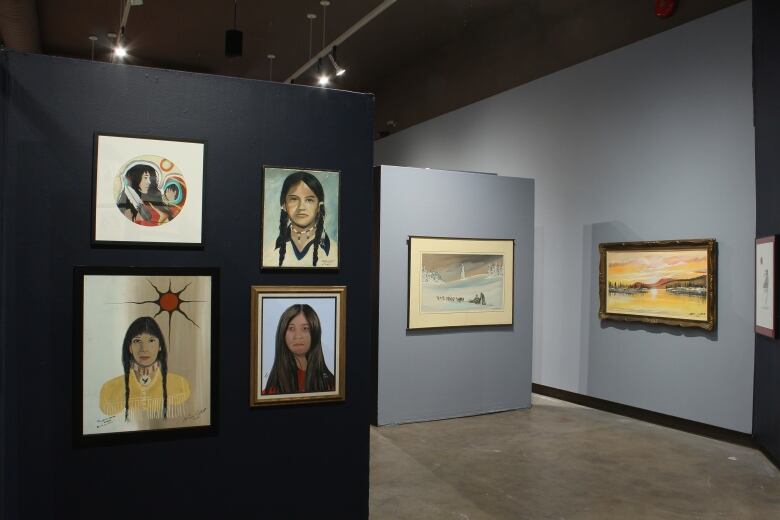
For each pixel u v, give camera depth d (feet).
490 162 35.01
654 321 24.97
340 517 13.34
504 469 19.04
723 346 22.67
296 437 12.93
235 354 12.37
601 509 15.98
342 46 39.17
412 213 24.98
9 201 10.95
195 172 12.05
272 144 12.72
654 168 25.46
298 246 12.89
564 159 29.96
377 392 24.23
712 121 23.20
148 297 11.69
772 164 19.94
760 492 17.31
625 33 26.84
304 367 12.92
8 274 10.94
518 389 27.43
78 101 11.32
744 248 22.02
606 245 27.22
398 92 44.88
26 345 11.03
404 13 33.63
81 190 11.34
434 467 19.17
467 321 26.11
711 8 23.27
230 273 12.33
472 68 36.63
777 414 19.29
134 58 41.60
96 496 11.41
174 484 11.91
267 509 12.67
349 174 13.43
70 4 32.50
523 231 27.58
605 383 27.48
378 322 24.29
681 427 24.03
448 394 25.68
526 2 32.17
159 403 11.76
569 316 29.53
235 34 31.22
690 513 15.81
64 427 11.22
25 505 11.02
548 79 31.01
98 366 11.37
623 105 26.91
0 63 10.87
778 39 19.65
